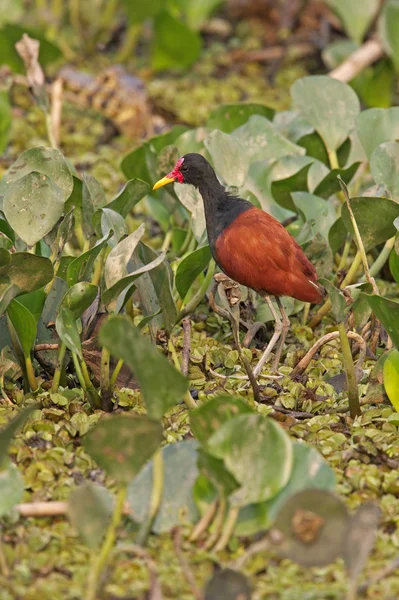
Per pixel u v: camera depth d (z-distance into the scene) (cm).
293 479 770
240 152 1155
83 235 1095
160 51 1916
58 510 783
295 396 993
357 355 1078
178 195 1140
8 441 718
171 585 727
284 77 2064
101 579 716
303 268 1023
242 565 703
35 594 711
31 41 1391
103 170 1595
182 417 942
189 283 1000
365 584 712
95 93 1723
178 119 1862
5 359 965
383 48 1781
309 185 1251
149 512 743
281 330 1048
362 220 1023
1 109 1502
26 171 1043
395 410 972
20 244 1056
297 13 2219
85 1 2169
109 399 958
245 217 1040
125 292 955
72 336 904
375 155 1116
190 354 1061
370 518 696
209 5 1927
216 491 782
